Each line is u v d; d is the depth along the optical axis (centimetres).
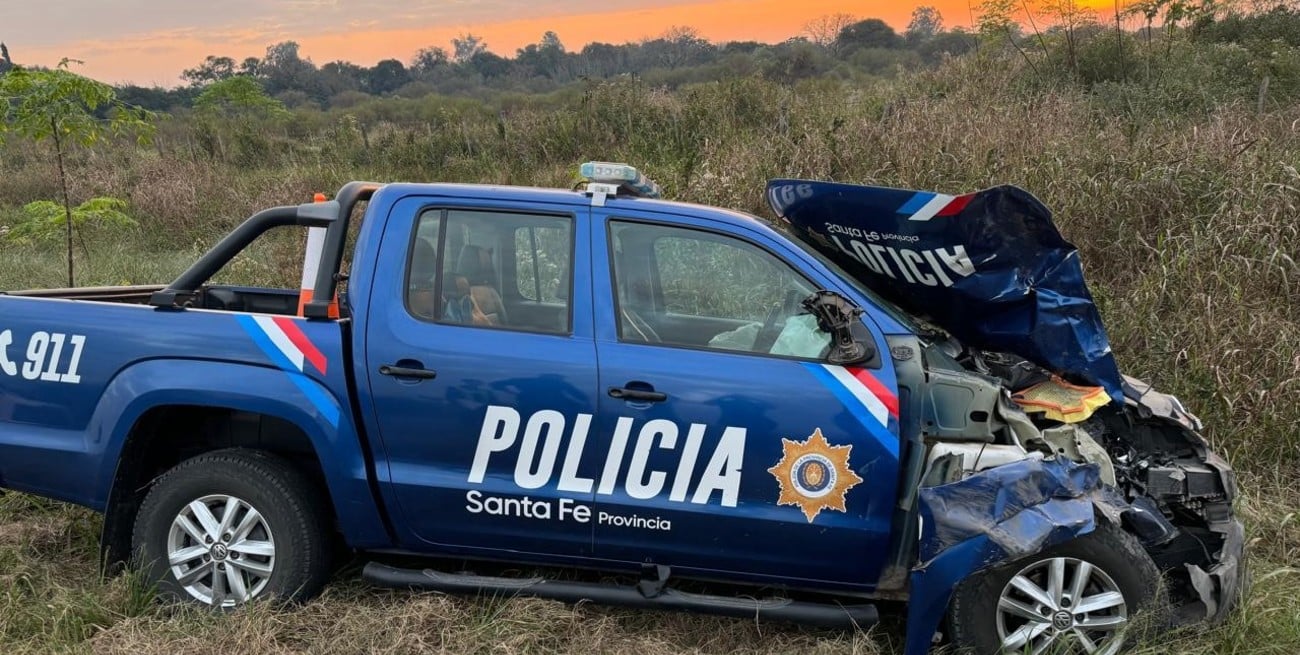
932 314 377
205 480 338
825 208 360
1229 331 543
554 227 335
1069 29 1298
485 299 333
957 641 315
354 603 353
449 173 1298
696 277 334
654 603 328
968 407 326
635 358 321
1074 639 308
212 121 1897
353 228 744
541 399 321
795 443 315
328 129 2161
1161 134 802
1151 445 366
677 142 1191
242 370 331
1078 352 349
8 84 662
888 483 313
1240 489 461
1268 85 1121
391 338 328
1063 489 303
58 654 313
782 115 1038
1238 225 618
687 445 317
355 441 330
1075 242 689
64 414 343
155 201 1147
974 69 1274
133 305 348
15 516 429
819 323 316
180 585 344
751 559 326
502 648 324
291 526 339
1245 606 331
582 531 328
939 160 780
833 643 336
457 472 329
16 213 1236
